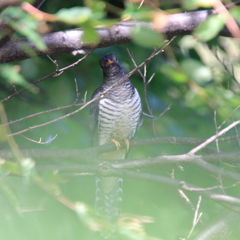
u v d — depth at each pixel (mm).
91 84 10508
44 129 9305
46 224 7875
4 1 3061
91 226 3768
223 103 4680
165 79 9930
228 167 10094
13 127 9266
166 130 10211
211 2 3322
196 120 10305
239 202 5770
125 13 3393
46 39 6211
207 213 9359
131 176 6180
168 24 6137
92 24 3254
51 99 9781
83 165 6270
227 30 6215
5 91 9695
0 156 6637
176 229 8883
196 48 9633
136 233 3896
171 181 6074
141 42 3311
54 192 3807
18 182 6750
